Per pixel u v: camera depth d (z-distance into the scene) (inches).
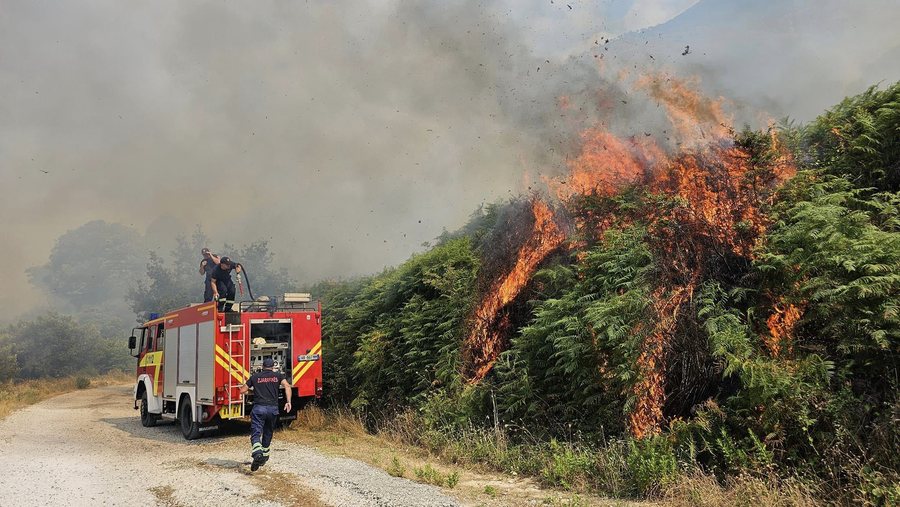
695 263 345.4
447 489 306.0
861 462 233.8
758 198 354.0
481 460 369.7
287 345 542.6
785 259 302.0
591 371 345.1
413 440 454.0
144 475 360.8
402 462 386.0
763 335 298.7
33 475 359.3
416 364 511.8
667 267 344.2
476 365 454.0
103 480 346.6
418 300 544.4
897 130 333.7
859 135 348.5
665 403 317.1
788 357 279.4
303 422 560.1
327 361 645.3
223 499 295.6
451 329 483.8
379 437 487.2
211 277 584.7
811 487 236.4
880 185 333.7
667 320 326.6
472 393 423.8
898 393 238.8
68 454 448.5
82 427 637.9
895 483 215.6
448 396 461.4
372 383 562.9
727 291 327.9
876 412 243.3
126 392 1288.1
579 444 331.9
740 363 272.7
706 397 309.4
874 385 255.1
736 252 339.6
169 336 591.2
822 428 253.4
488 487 301.3
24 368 1748.3
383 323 580.7
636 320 327.0
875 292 256.2
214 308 500.1
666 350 322.3
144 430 606.9
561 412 368.8
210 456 426.6
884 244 270.8
